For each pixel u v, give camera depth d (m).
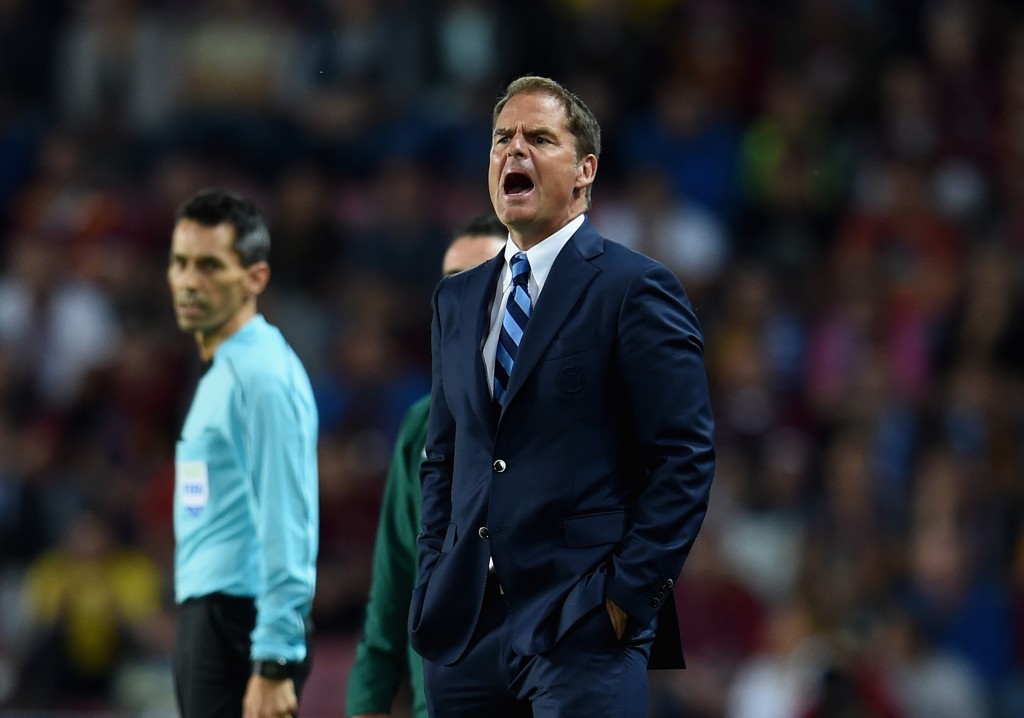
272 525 17.97
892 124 48.59
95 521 37.28
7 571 38.88
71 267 46.12
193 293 18.89
